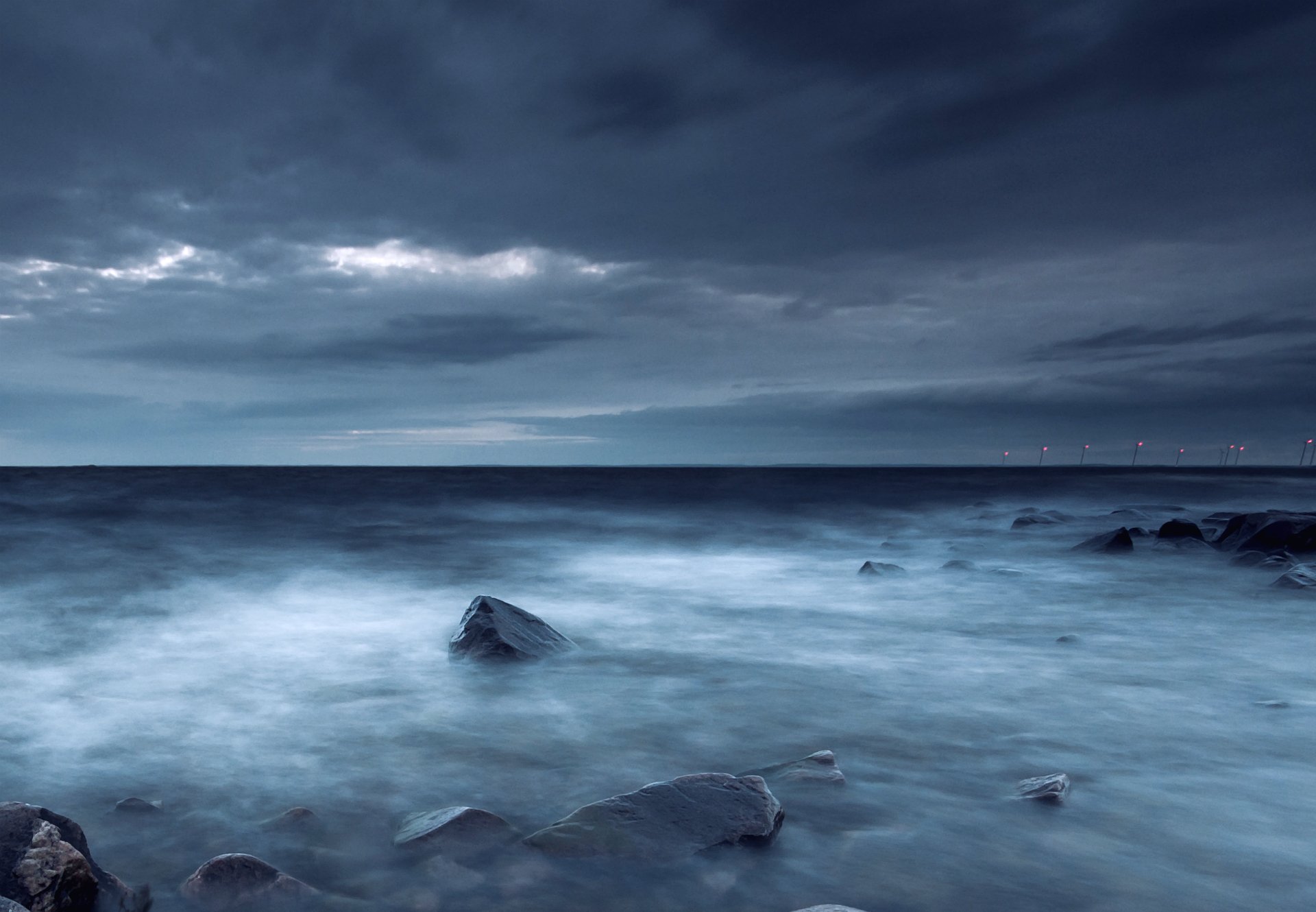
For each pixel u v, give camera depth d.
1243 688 7.13
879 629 9.92
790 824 4.23
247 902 3.36
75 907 3.15
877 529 25.45
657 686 7.13
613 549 19.75
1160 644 9.02
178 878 3.62
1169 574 14.44
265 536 21.33
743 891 3.55
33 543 18.83
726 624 10.26
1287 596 11.84
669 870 3.66
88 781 4.84
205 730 5.84
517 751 5.42
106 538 20.22
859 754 5.37
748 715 6.29
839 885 3.60
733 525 26.58
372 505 33.31
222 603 11.60
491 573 15.12
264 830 4.12
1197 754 5.38
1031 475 92.06
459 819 3.91
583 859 3.70
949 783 4.84
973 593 12.80
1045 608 11.49
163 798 4.58
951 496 43.91
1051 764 5.19
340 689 6.97
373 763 5.17
